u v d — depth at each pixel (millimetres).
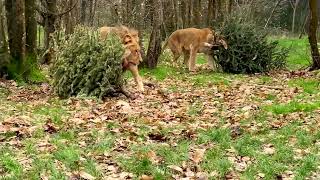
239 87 14281
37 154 6934
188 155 7086
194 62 18594
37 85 14109
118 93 12562
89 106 10984
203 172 6539
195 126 8930
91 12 25984
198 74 17500
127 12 18938
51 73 12633
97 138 7965
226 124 9125
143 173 6434
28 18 14938
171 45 19203
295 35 43125
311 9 18062
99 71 11992
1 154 6801
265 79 16328
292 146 7570
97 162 6766
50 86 13453
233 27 18469
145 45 24359
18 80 14289
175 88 14078
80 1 25469
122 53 12312
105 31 13281
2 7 15461
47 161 6531
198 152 7188
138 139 8016
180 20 29391
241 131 8578
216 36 18375
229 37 18406
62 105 11039
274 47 18969
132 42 12844
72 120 9188
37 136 8008
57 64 12289
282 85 14781
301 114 9789
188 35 18594
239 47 18328
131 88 13531
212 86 14648
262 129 8641
